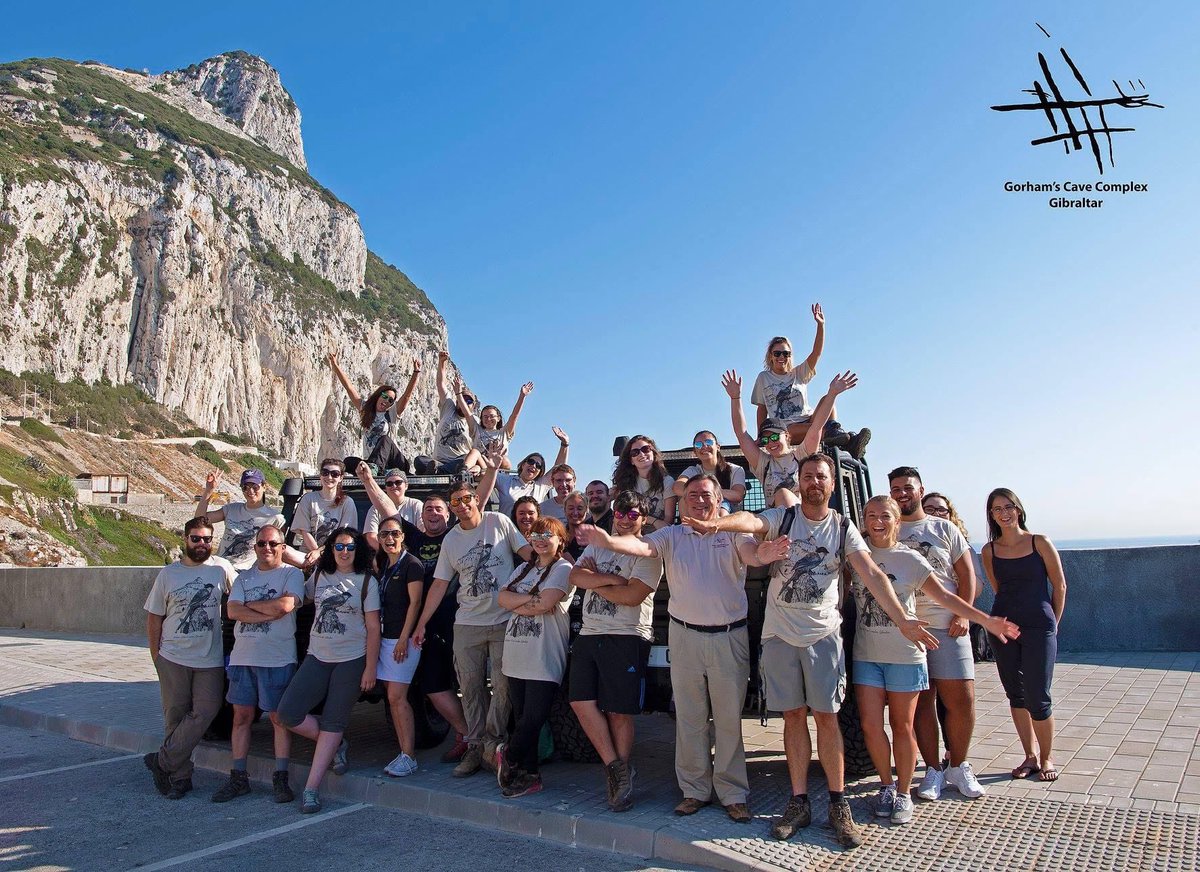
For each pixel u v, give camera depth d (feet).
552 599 16.61
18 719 26.96
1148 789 15.66
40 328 344.90
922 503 19.52
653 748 20.95
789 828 14.08
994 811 14.96
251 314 441.27
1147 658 30.25
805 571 14.38
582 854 14.48
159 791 18.72
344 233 570.87
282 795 18.06
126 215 400.26
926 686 14.96
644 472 20.70
